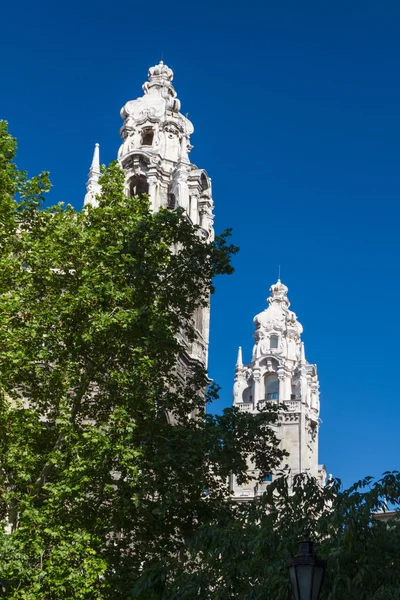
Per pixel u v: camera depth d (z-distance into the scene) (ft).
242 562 102.47
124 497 135.44
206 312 244.22
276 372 433.48
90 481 131.85
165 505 132.46
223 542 105.09
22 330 138.92
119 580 129.08
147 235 153.28
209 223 255.09
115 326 142.31
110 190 160.76
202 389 233.76
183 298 155.63
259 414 149.38
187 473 138.92
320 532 102.42
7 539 124.26
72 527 130.31
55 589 124.67
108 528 132.87
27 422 135.85
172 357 151.84
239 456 145.38
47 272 146.30
